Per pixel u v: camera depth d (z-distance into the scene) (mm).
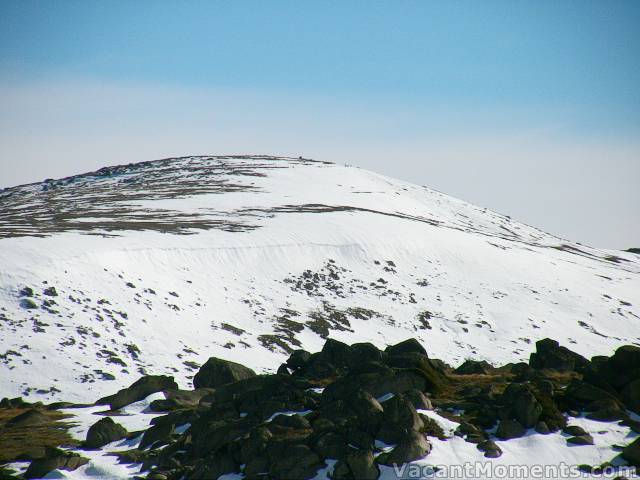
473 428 23328
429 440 22359
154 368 48844
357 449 21766
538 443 22562
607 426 23766
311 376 31484
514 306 80875
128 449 26094
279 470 21250
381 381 26188
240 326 61844
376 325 69750
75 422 31672
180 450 24531
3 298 52656
